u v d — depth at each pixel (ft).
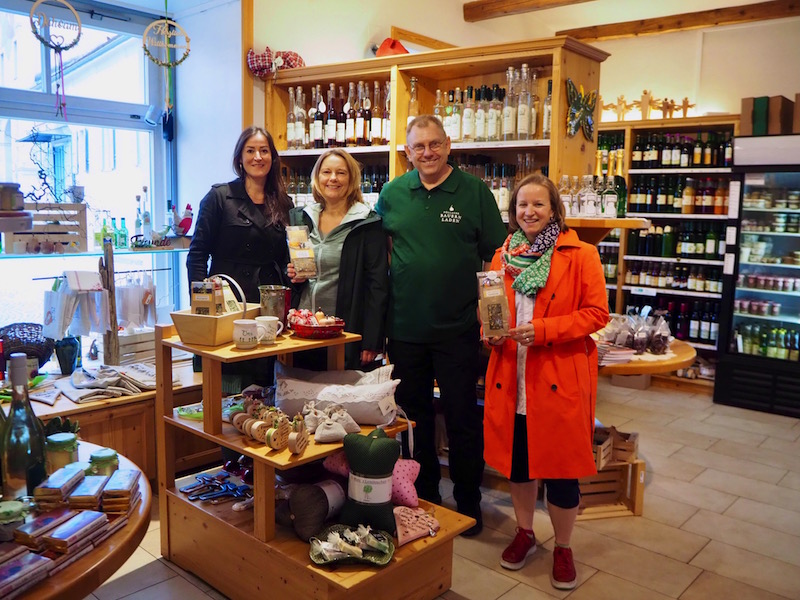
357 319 9.76
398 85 12.78
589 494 11.21
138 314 12.79
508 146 11.77
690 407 17.75
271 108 14.51
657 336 11.30
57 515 4.67
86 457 5.99
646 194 19.99
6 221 11.08
